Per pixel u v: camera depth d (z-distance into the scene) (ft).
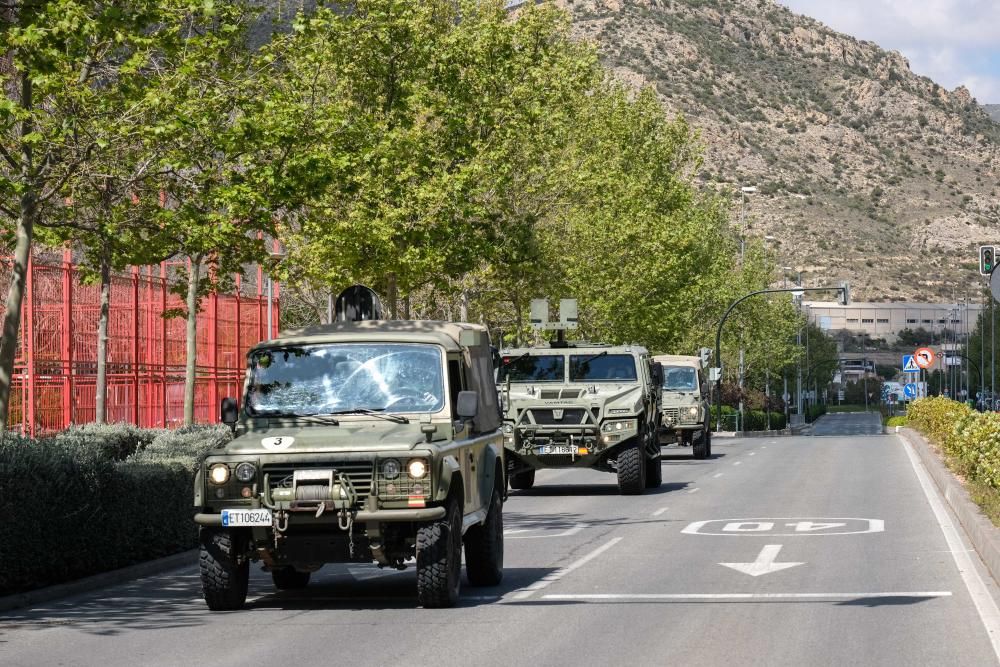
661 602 63.87
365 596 68.64
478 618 59.77
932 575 71.51
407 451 60.90
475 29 169.99
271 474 61.62
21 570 67.67
